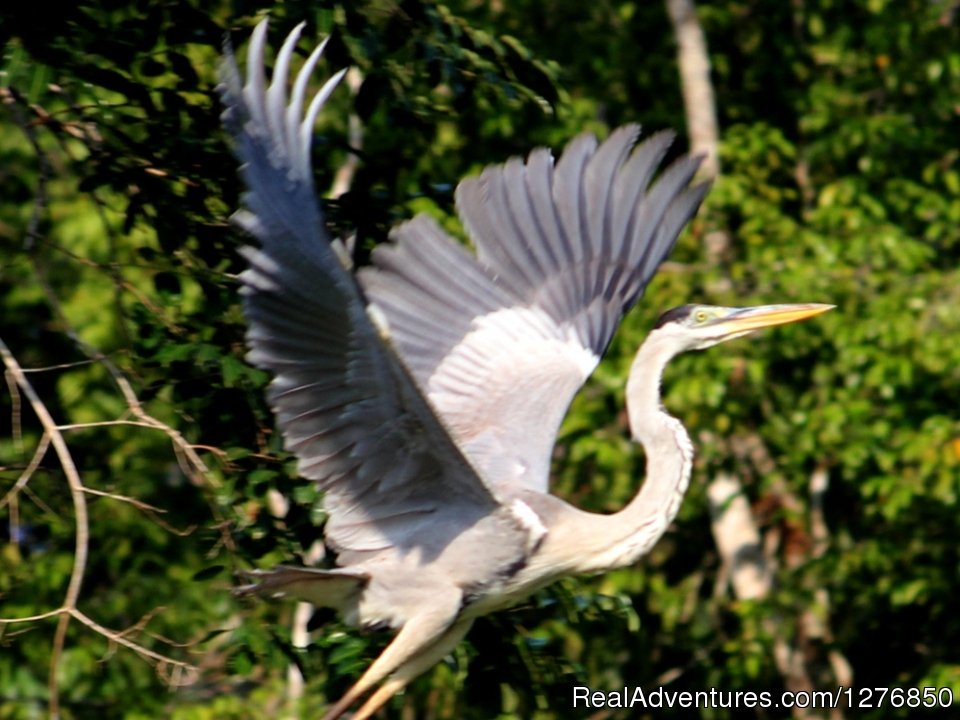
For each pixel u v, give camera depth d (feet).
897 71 59.57
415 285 29.60
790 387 54.44
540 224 30.91
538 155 31.14
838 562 52.24
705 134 54.75
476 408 29.73
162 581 51.13
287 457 28.66
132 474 51.01
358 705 34.32
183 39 31.45
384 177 33.30
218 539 29.40
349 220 31.35
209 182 31.04
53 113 31.53
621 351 51.98
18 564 42.06
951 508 52.90
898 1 60.39
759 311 30.22
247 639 28.58
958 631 54.13
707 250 54.13
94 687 51.19
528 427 29.71
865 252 53.88
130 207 31.14
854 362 51.26
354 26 30.86
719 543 54.24
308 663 31.55
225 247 31.19
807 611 53.78
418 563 27.89
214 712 48.37
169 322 29.94
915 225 59.47
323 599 28.19
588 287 31.17
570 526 28.48
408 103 32.45
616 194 31.48
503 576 28.14
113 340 54.75
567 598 31.32
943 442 51.01
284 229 24.34
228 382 28.12
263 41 24.40
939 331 51.83
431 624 27.76
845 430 52.90
